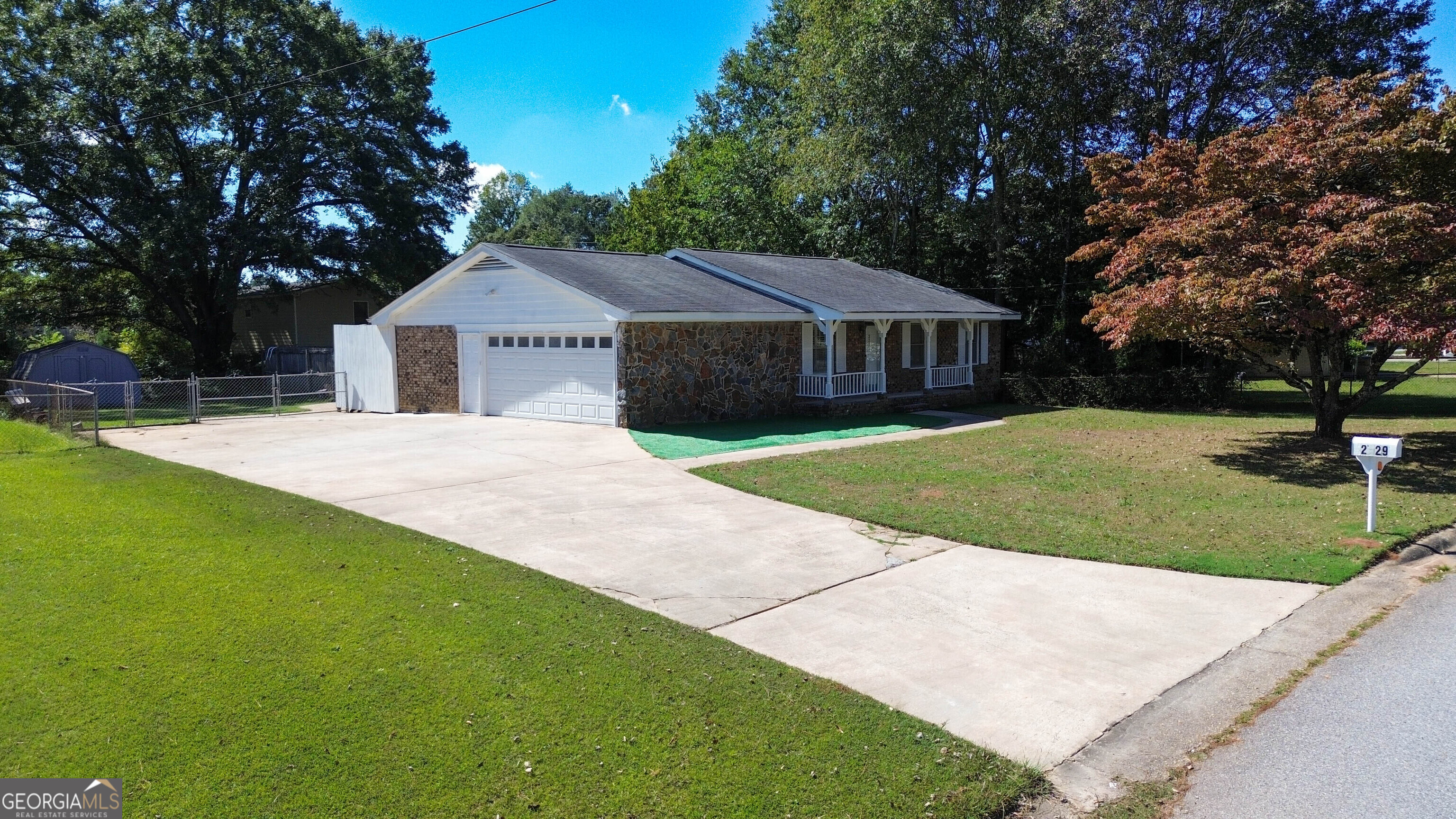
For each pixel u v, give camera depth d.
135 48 25.78
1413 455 13.03
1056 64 22.97
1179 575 6.88
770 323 18.28
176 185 28.31
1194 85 24.08
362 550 7.17
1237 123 24.23
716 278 19.72
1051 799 3.68
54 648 4.90
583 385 16.33
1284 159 11.88
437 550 7.25
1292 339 14.96
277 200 28.66
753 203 31.17
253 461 12.07
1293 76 21.98
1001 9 22.88
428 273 31.52
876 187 27.44
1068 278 27.19
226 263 27.30
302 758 3.76
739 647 5.23
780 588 6.48
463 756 3.82
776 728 4.17
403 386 19.62
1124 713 4.46
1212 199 12.73
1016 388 24.11
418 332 19.30
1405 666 5.06
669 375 16.30
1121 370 23.56
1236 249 11.70
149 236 25.17
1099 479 10.98
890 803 3.55
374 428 16.28
